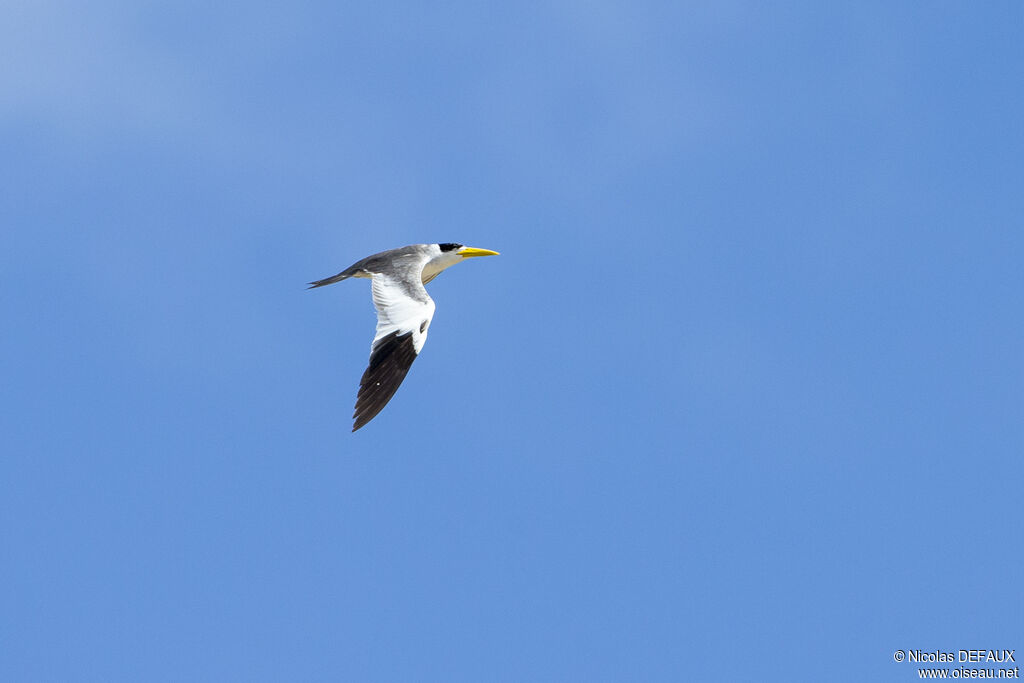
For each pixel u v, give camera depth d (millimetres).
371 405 21672
